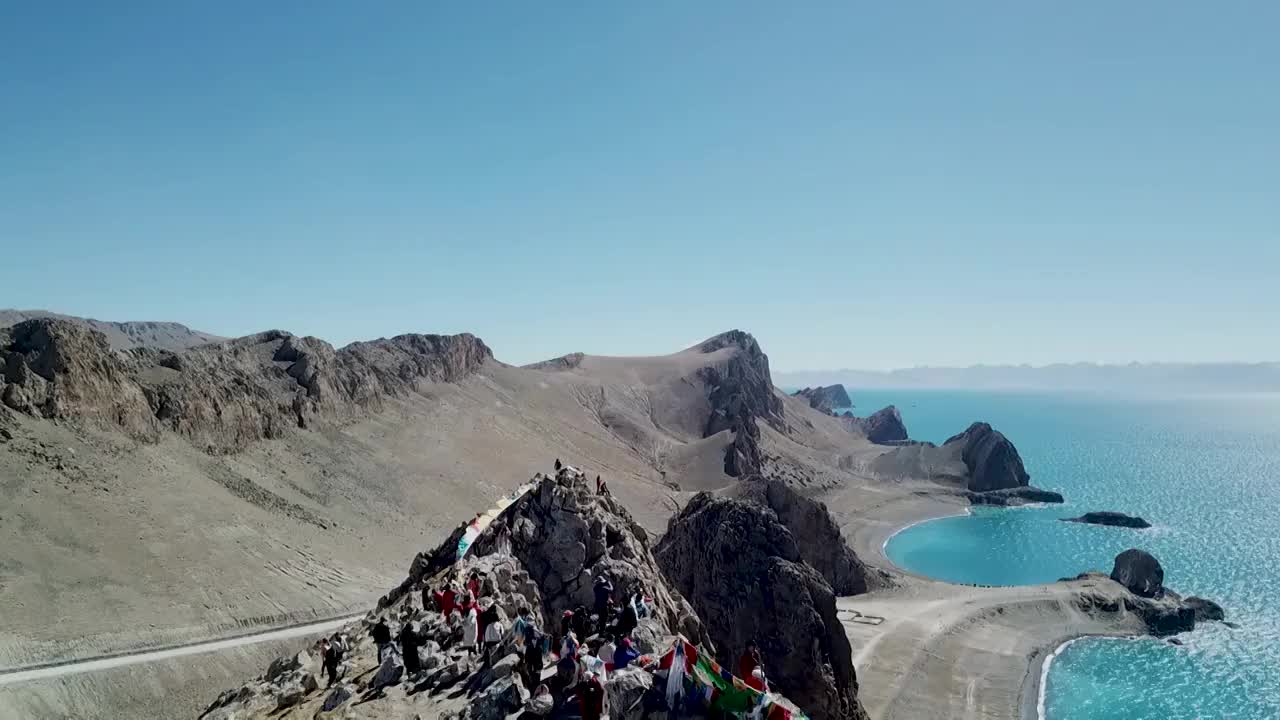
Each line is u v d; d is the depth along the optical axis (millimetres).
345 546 103062
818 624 75750
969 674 98312
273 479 114625
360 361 175625
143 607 72500
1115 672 103000
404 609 43812
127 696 61594
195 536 87250
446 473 149000
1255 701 94562
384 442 151500
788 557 81250
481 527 48875
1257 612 129000
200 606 76062
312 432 138000
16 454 83188
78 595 70500
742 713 26094
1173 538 190625
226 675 67688
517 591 43625
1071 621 118375
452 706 30250
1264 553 172750
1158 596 130000
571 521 48625
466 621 36531
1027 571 163125
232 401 121688
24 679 59406
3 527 73812
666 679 27109
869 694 90000
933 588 132000
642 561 48062
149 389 108750
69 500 81812
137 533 82500
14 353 93688
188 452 106000
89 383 97500
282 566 89438
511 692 28047
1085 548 181250
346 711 30922
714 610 78250
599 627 36812
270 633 75688
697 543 84625
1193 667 105000
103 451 92500
